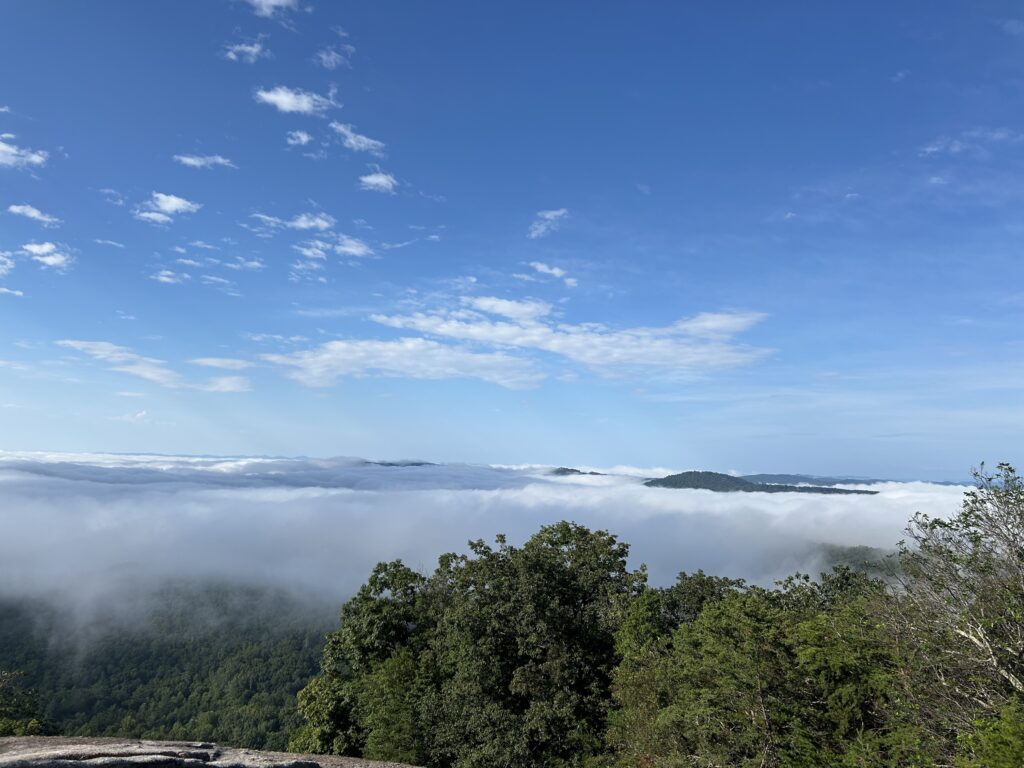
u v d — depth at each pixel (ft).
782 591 117.08
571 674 108.37
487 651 108.99
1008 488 58.70
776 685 70.64
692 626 92.38
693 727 76.07
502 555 123.03
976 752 47.78
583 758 99.96
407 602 140.77
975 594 57.93
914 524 64.28
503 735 101.30
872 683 65.16
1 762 40.91
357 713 125.29
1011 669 55.47
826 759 64.39
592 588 126.93
